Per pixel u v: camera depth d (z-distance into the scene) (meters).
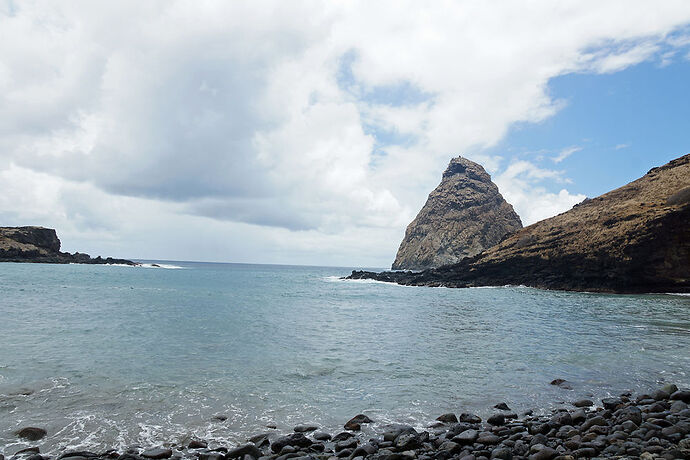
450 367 16.56
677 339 22.81
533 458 8.73
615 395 13.56
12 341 19.12
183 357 17.22
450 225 164.50
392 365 16.75
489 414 11.83
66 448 9.09
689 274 56.78
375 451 9.08
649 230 57.94
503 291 66.06
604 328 26.83
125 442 9.48
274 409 11.81
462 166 190.25
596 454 8.90
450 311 37.41
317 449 9.25
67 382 13.44
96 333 21.78
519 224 171.75
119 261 150.62
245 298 47.84
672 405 11.88
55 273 83.81
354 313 35.06
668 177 70.06
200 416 11.12
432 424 10.92
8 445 9.11
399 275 102.69
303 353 18.59
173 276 98.12
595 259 62.44
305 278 116.19
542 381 14.85
